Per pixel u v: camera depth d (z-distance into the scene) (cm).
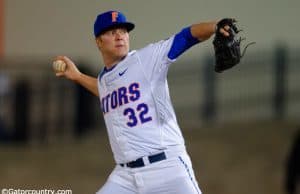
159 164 1970
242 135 5269
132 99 1969
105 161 4956
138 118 1969
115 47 1995
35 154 5081
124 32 2014
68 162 4916
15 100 5469
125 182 2019
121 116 1986
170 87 5769
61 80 5522
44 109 5509
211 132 5391
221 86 5772
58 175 4719
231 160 4891
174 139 1984
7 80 5631
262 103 5772
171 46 1928
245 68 5784
